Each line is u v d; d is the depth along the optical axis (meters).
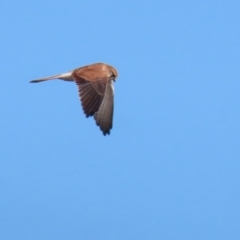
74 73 36.78
